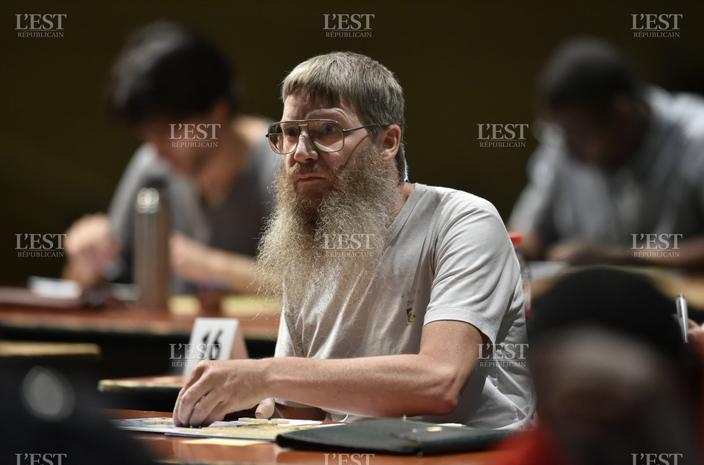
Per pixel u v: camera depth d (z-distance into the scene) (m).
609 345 2.97
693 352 2.96
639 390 2.95
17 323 10.02
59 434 2.38
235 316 10.15
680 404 2.95
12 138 24.55
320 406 5.30
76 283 12.73
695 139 12.48
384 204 5.95
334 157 5.93
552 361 3.03
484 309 5.58
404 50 24.59
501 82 24.23
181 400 5.28
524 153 24.03
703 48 22.64
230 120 12.16
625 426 2.97
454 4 24.30
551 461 3.16
